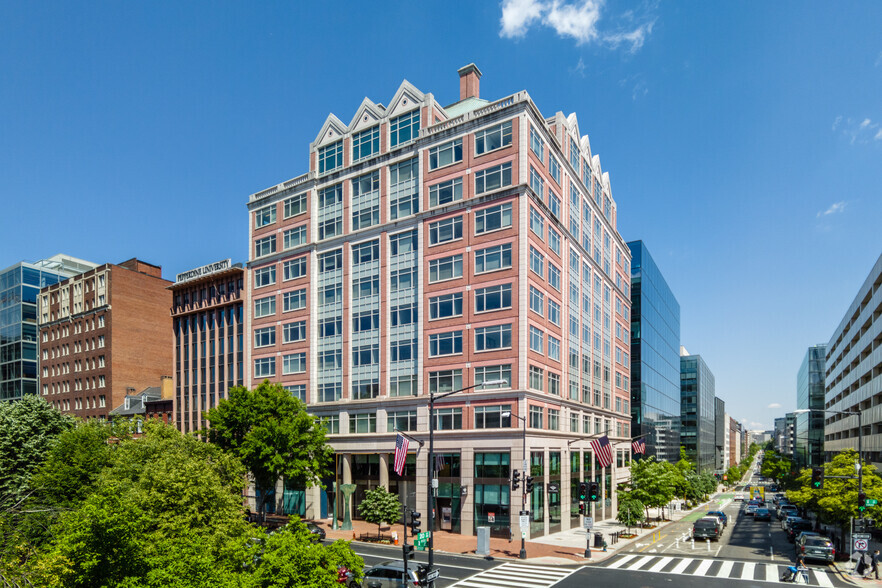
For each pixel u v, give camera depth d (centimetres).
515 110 4741
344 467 5334
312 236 5944
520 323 4494
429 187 5156
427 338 4956
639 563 3550
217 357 6738
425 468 4784
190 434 3809
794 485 8875
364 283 5481
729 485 16025
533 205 4781
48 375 9506
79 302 9112
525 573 3212
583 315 6234
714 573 3241
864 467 4700
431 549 2547
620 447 7356
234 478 3500
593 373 6494
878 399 6469
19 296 9788
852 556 3788
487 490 4475
